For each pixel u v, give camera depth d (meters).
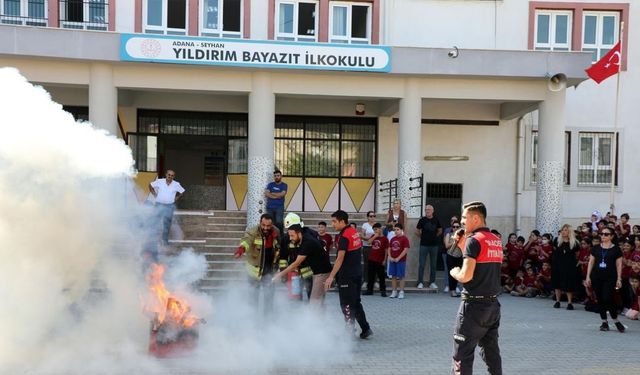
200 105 17.36
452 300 12.44
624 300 11.15
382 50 14.53
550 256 13.45
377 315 10.52
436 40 17.14
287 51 14.26
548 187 15.34
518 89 15.40
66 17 15.78
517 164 17.77
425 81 15.23
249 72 14.71
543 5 17.28
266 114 14.70
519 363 7.35
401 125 15.21
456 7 17.17
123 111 17.05
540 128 15.52
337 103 17.77
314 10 16.92
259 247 8.90
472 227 5.80
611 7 17.36
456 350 5.62
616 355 7.83
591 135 17.77
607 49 17.61
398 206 13.97
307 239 8.71
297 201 17.78
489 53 14.85
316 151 17.86
